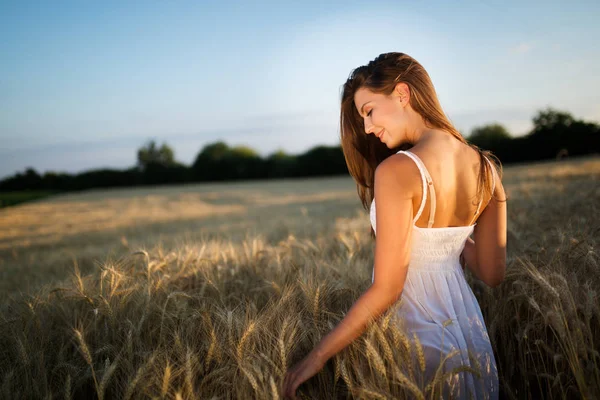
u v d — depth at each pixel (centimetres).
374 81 132
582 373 121
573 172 1162
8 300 213
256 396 120
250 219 1307
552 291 136
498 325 173
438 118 131
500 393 159
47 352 168
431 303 138
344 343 123
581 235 200
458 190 127
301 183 3812
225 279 233
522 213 386
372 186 182
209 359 139
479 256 151
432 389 111
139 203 2542
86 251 708
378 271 121
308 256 288
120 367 151
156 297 193
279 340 132
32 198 3903
